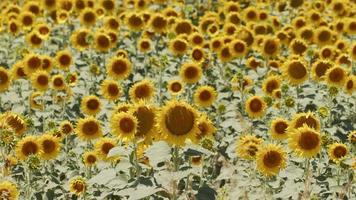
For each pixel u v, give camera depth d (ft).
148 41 42.29
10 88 37.91
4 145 24.62
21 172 25.68
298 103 32.99
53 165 28.37
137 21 45.44
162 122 17.30
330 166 26.61
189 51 41.45
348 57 38.73
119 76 33.55
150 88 26.91
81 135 26.96
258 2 63.52
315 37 45.70
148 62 43.60
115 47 46.47
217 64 42.11
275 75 36.88
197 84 38.60
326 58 40.14
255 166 23.85
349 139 27.76
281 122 26.25
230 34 47.06
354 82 32.65
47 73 33.91
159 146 17.51
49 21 56.59
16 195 21.11
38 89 33.68
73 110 36.24
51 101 36.81
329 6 57.16
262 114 30.58
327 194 25.05
